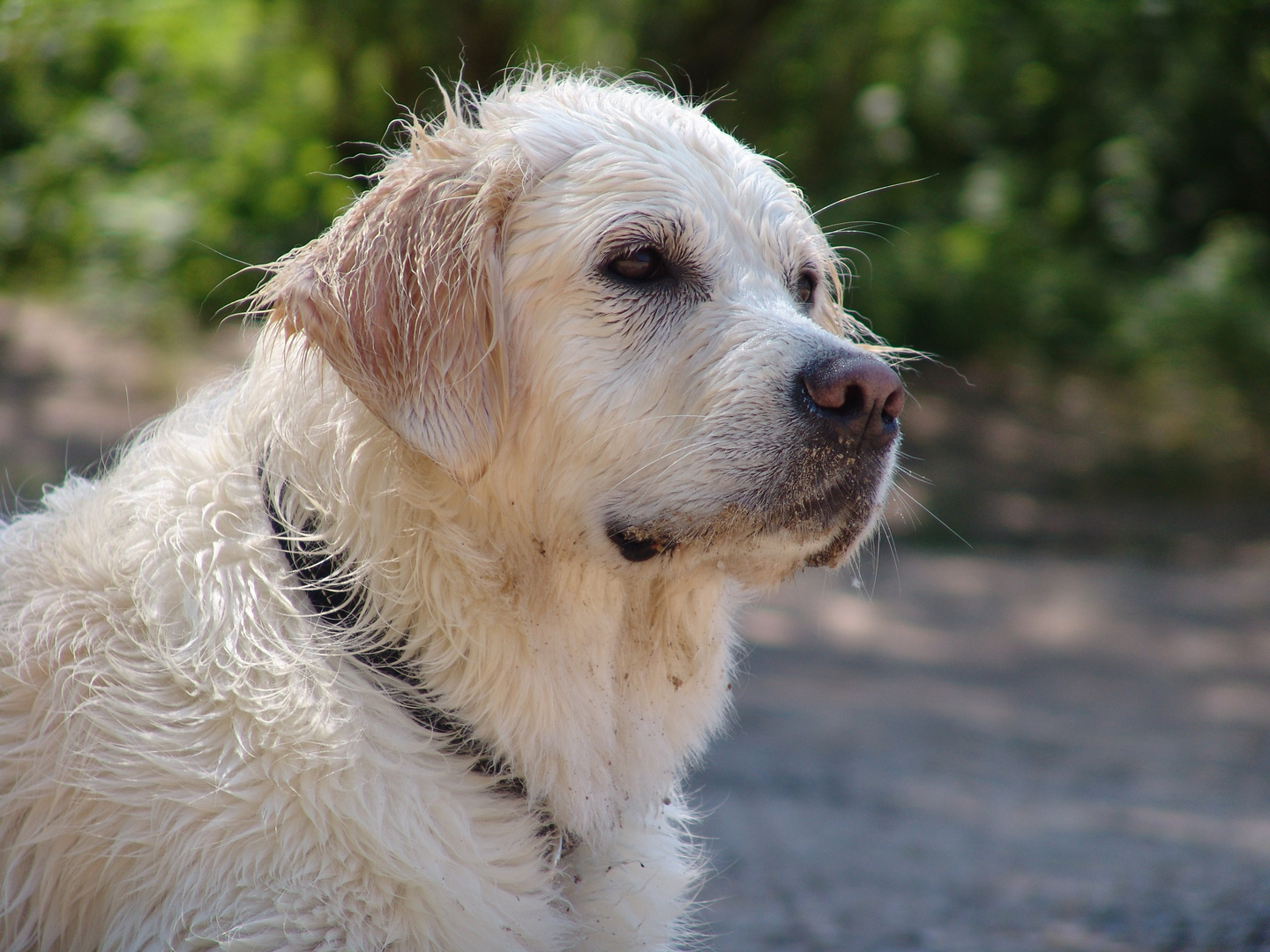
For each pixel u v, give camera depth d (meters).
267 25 16.53
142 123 16.94
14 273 16.14
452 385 2.73
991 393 19.05
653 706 3.00
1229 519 15.95
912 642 10.45
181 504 2.81
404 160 3.02
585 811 2.83
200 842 2.48
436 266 2.77
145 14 14.87
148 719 2.59
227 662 2.61
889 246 19.92
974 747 7.29
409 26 15.48
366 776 2.56
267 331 2.92
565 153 2.90
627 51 16.39
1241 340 19.39
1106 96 21.50
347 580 2.72
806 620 10.92
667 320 2.86
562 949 2.79
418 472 2.74
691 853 3.33
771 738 7.19
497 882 2.68
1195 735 7.86
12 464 10.73
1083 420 18.62
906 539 14.19
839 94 19.20
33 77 14.34
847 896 4.43
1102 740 7.64
